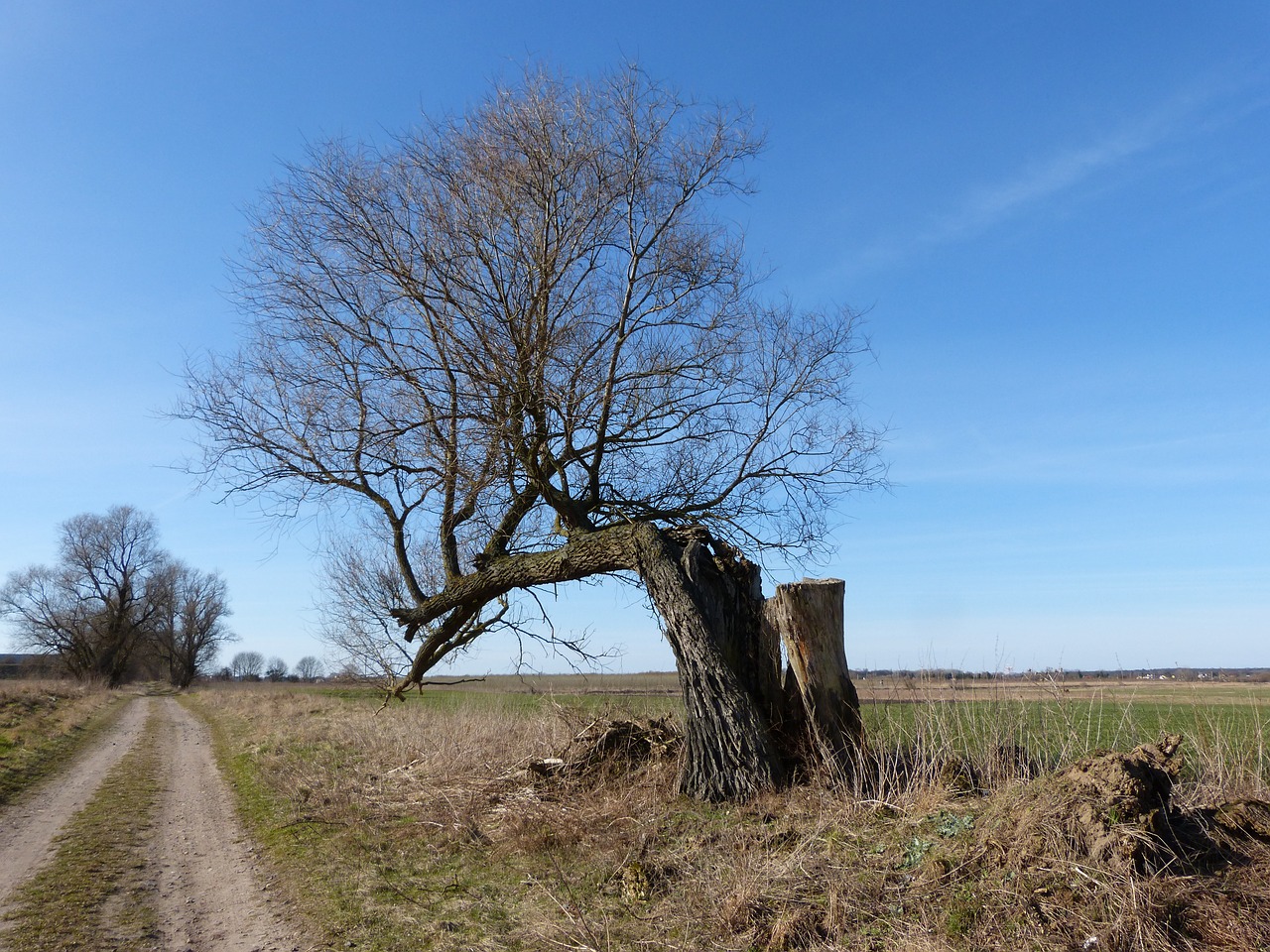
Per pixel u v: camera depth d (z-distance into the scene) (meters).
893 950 4.29
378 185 10.76
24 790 13.94
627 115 10.66
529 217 10.73
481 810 9.09
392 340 11.03
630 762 9.45
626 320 10.78
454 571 11.59
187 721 32.47
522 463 10.48
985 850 4.87
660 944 4.95
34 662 68.50
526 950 5.21
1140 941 3.80
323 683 74.06
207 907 6.86
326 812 10.46
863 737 8.21
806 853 5.72
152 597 68.25
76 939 6.05
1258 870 4.35
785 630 8.52
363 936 5.75
